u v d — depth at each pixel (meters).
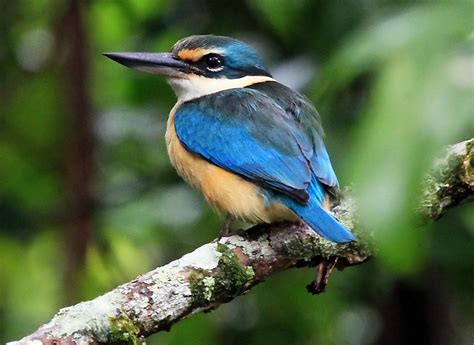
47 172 12.28
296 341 11.13
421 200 7.40
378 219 4.11
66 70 11.12
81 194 10.95
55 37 11.22
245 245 7.58
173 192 11.67
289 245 7.61
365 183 4.16
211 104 8.87
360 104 9.67
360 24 9.76
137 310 6.84
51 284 12.54
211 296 7.23
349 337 11.94
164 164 11.95
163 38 12.26
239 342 11.27
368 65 4.58
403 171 4.12
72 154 11.02
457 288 11.09
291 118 8.59
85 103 11.11
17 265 12.62
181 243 11.49
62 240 11.08
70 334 6.45
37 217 12.16
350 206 7.71
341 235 7.25
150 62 9.69
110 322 6.60
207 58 9.64
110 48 12.84
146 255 12.55
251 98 8.84
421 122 4.16
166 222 11.48
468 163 7.50
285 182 8.07
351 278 11.05
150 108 12.28
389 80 4.32
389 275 10.73
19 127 12.39
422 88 4.23
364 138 4.23
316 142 8.44
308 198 7.87
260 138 8.41
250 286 7.60
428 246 10.22
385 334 11.77
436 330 11.62
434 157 4.21
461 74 4.28
